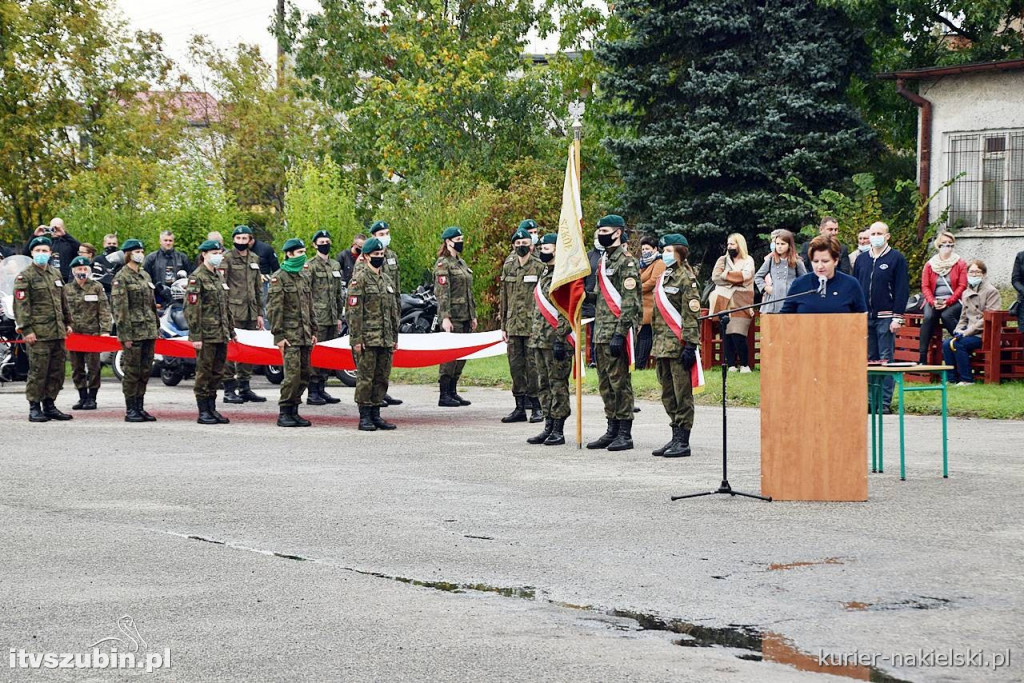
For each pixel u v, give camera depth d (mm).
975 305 17828
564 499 9812
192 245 29156
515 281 15734
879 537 8172
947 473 10758
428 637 6051
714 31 28438
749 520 8812
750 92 28281
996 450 12234
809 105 27625
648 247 17734
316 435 14430
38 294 16078
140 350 16031
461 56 40281
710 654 5723
